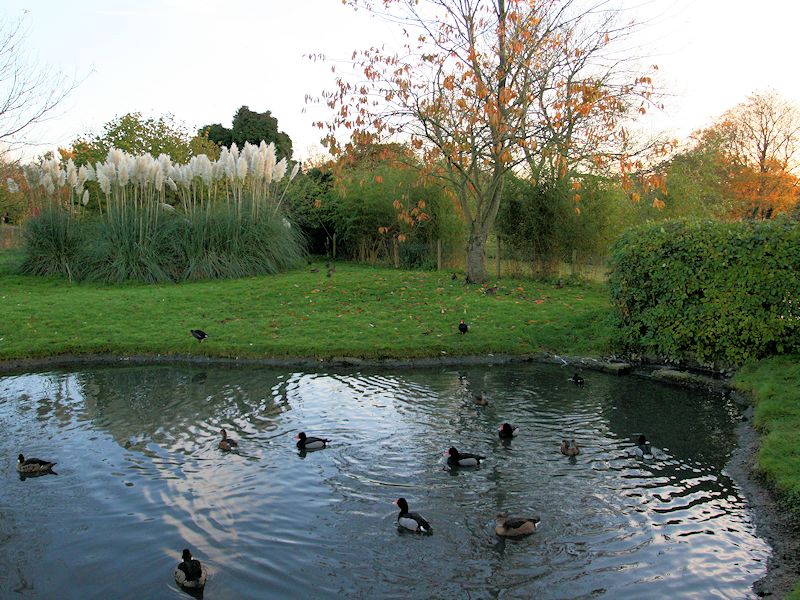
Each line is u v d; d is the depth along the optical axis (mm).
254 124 47656
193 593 5812
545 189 23516
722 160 40781
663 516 7168
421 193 26344
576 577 5980
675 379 12898
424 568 6188
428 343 15008
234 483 8180
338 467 8672
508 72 18219
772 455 8242
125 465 8773
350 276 23250
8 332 15922
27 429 10234
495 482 8141
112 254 22766
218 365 14414
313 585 5926
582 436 9797
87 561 6359
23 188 28469
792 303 12125
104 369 14109
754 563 6156
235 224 23562
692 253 13344
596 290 21250
